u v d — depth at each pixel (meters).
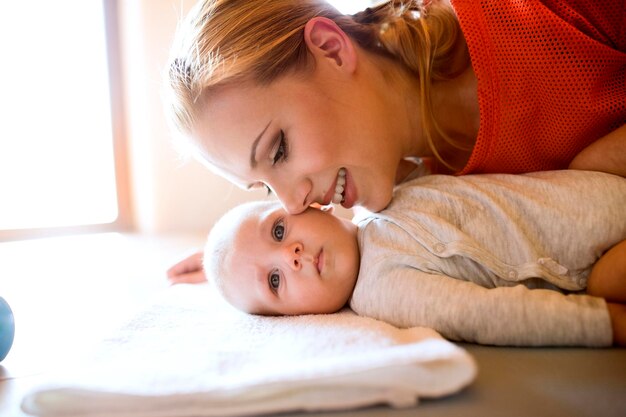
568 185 0.80
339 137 0.86
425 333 0.66
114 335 0.81
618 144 0.80
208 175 2.47
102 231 2.50
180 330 0.83
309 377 0.54
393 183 0.94
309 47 0.89
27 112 2.38
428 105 0.99
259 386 0.55
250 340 0.73
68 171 2.46
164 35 2.36
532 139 0.92
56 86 2.40
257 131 0.81
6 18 2.29
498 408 0.53
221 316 0.92
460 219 0.83
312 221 0.92
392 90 0.98
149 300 1.09
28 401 0.57
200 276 1.28
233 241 0.97
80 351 0.87
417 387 0.54
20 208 2.41
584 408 0.52
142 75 2.40
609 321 0.65
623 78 0.87
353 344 0.64
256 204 1.06
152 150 2.45
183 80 0.86
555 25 0.86
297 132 0.83
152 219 2.49
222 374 0.60
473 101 1.00
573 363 0.63
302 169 0.84
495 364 0.64
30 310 1.18
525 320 0.68
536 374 0.60
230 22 0.88
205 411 0.55
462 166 1.04
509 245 0.79
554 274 0.77
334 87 0.88
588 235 0.76
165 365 0.64
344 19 1.00
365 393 0.55
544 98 0.89
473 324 0.71
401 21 1.01
